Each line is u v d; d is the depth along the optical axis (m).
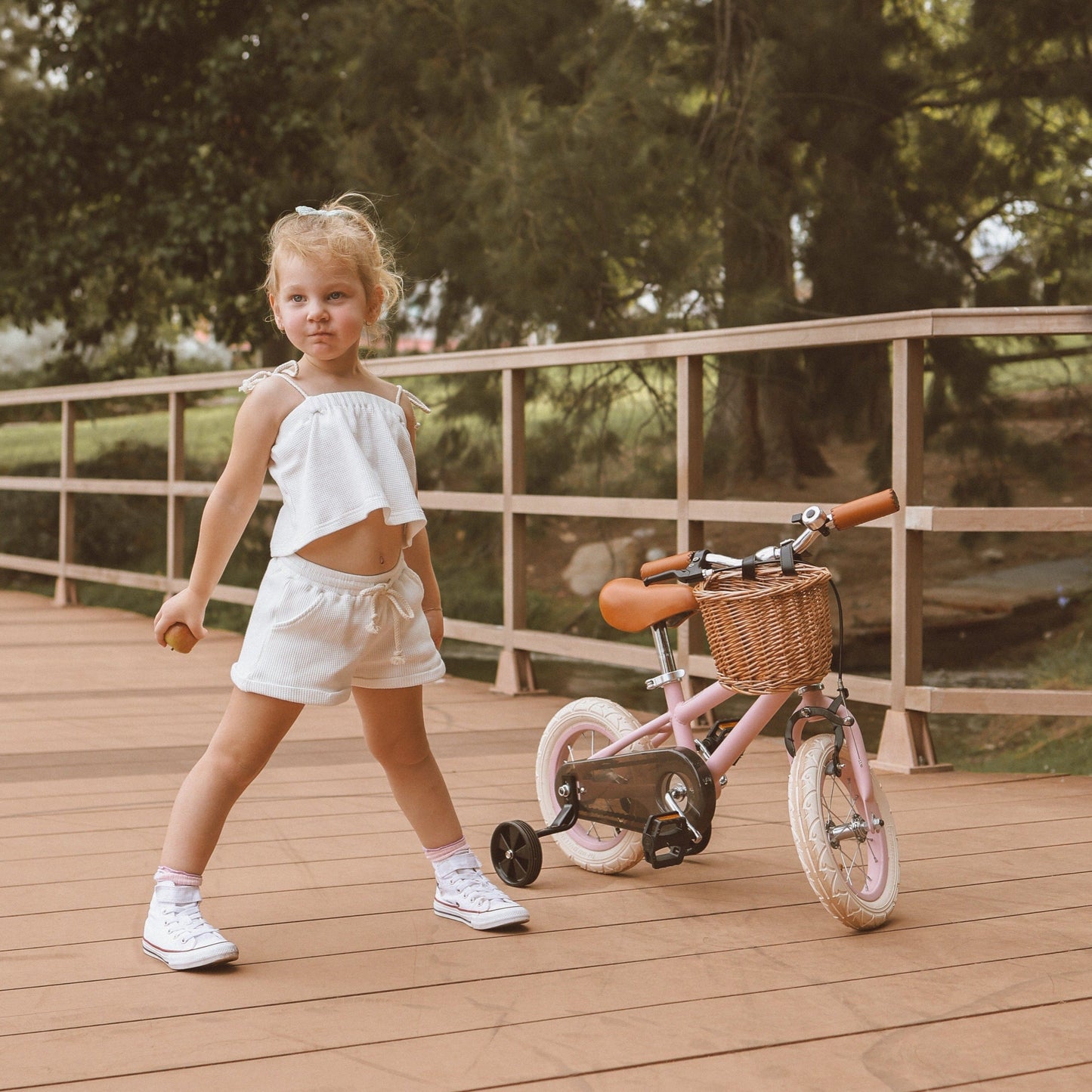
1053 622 8.73
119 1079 1.80
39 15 10.76
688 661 4.33
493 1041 1.94
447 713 4.64
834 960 2.28
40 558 11.89
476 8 8.02
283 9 9.59
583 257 7.42
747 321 7.46
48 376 13.84
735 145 8.08
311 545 2.26
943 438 8.40
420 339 9.38
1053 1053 1.90
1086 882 2.73
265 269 9.91
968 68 8.55
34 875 2.73
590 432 8.87
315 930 2.43
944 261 8.58
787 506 4.01
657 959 2.29
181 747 4.02
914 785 3.59
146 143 10.19
